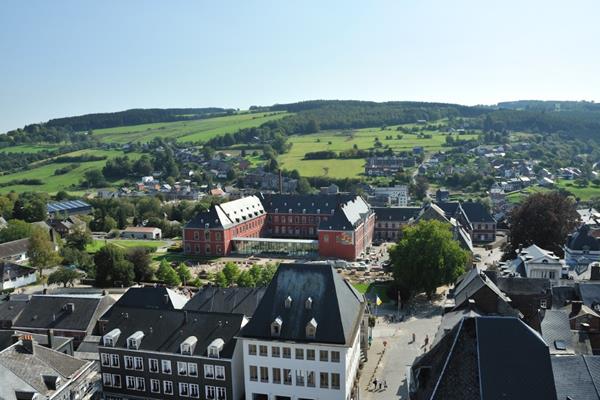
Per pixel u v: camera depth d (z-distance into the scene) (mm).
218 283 131375
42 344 84188
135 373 78125
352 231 176375
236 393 74562
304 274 73250
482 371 43219
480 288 84688
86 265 161875
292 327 70125
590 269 106000
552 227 139125
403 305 121000
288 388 70312
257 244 191000
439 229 122875
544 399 41812
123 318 82438
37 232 165625
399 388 78062
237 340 74625
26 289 146500
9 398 62969
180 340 77000
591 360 54719
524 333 43969
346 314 71438
